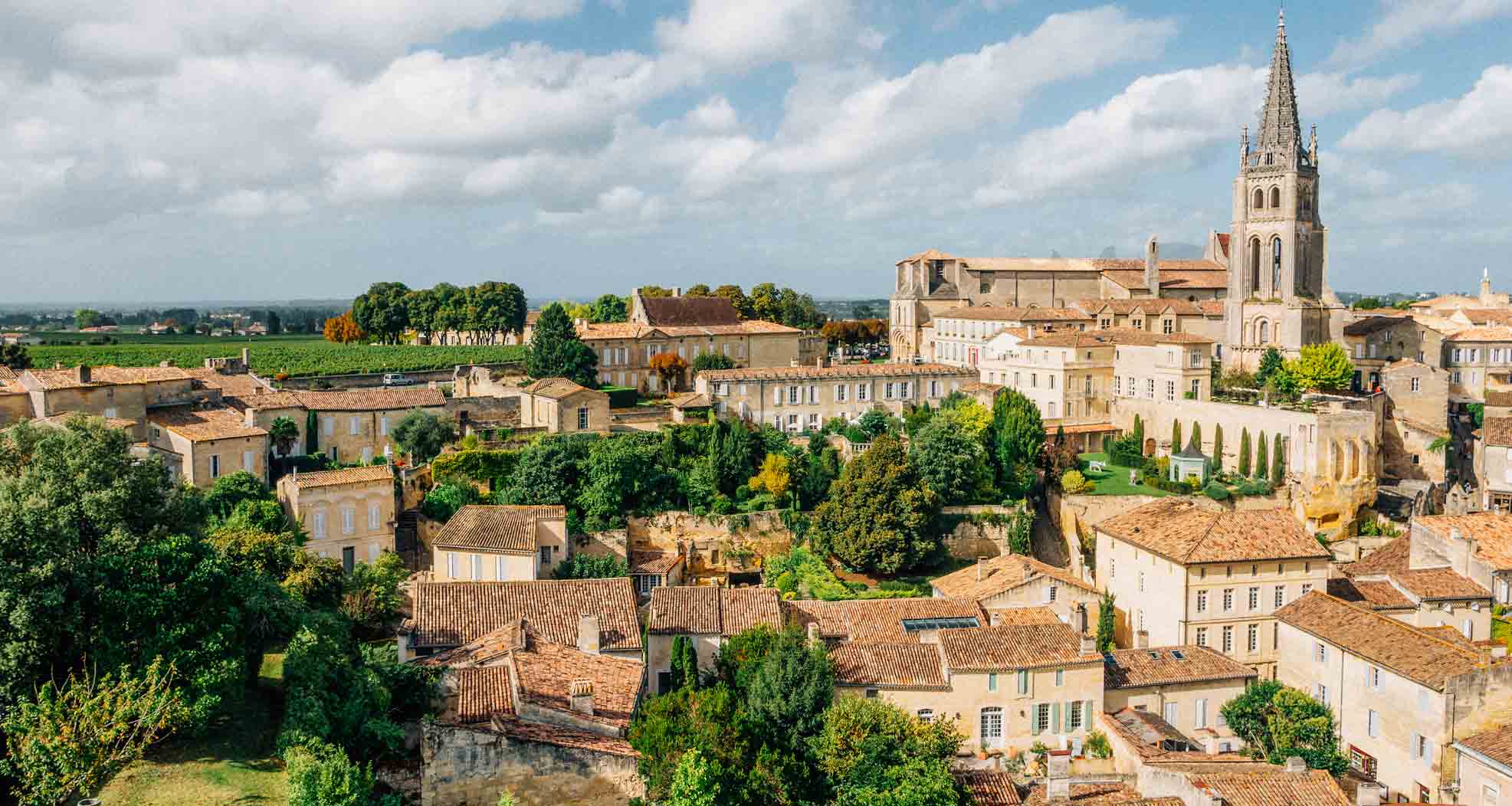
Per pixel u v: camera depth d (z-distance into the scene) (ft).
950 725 229.66
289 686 195.31
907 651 254.88
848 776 201.46
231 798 165.89
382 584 283.38
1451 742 235.20
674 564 352.69
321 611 253.24
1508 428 437.99
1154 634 318.45
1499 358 571.69
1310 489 425.28
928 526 380.17
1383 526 432.66
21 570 178.91
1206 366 484.74
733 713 201.46
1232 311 572.51
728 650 249.75
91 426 232.53
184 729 180.14
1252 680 269.03
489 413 444.96
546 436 405.80
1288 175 552.82
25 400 350.02
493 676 203.51
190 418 369.30
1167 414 486.79
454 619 249.96
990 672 246.47
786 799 191.83
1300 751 246.68
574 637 248.32
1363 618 273.54
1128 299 631.56
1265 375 517.96
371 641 268.62
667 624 262.67
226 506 325.01
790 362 626.64
